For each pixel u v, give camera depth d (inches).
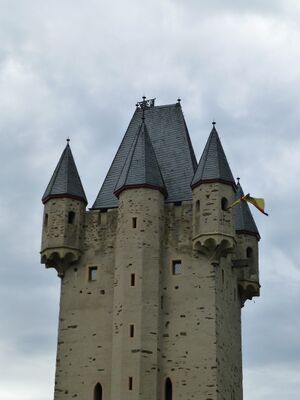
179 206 2544.3
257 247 2753.4
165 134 2775.6
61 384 2429.9
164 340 2407.7
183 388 2349.9
